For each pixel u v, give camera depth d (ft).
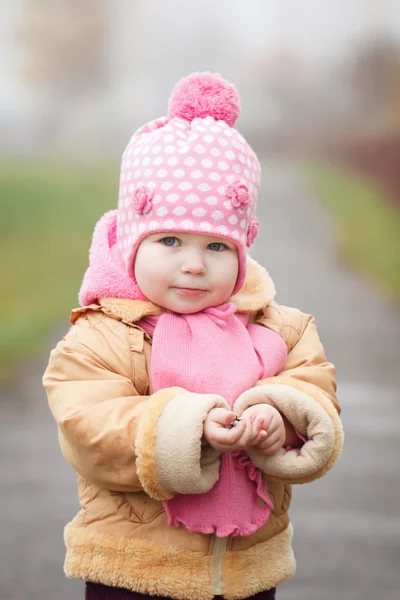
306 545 18.08
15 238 76.74
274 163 203.31
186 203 10.00
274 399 9.76
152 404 9.34
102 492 10.02
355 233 79.92
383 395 30.40
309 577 16.65
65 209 97.09
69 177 141.28
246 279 10.84
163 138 10.28
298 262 65.57
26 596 15.65
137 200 10.09
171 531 9.78
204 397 9.30
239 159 10.36
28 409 28.58
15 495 20.59
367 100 150.92
